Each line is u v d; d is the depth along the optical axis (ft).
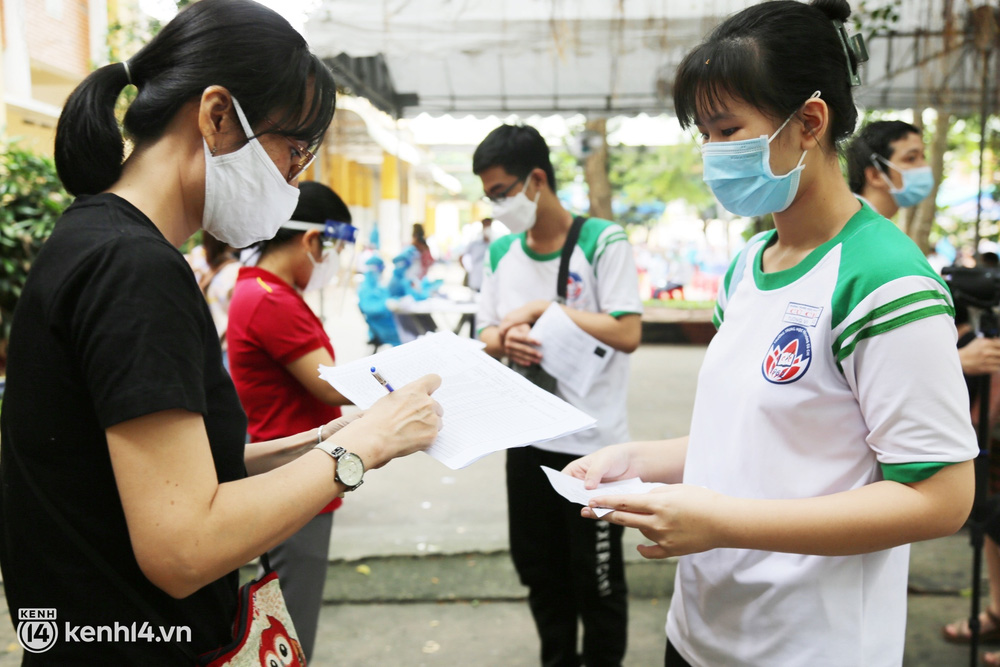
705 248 49.52
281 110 3.64
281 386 6.91
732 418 4.19
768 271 4.34
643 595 10.97
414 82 18.98
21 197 18.52
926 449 3.44
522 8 13.38
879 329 3.54
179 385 2.99
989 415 7.73
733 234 41.52
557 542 7.99
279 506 3.24
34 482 3.25
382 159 59.00
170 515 2.97
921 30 14.02
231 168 3.60
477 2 13.38
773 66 3.80
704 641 4.38
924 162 8.23
